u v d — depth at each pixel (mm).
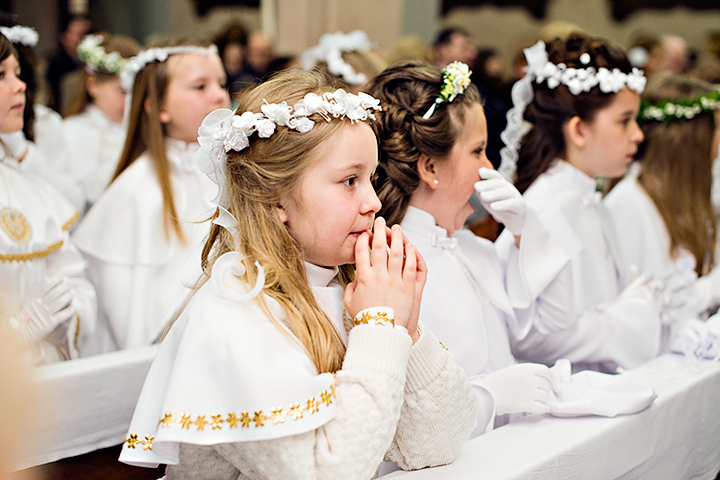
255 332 1096
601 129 2240
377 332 1135
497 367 1802
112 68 3918
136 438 1151
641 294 2230
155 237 2439
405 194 1714
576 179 2311
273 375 1053
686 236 2787
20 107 1938
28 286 1951
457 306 1705
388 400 1098
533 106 2336
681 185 2803
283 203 1212
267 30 6613
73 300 2088
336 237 1203
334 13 5715
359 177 1221
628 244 2801
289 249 1206
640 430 1558
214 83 2572
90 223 2494
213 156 1227
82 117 4016
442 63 5941
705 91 2906
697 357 1946
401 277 1212
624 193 2869
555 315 1933
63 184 3244
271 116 1181
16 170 2094
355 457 1064
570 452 1376
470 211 1822
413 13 7875
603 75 2182
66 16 8336
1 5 8219
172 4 9406
